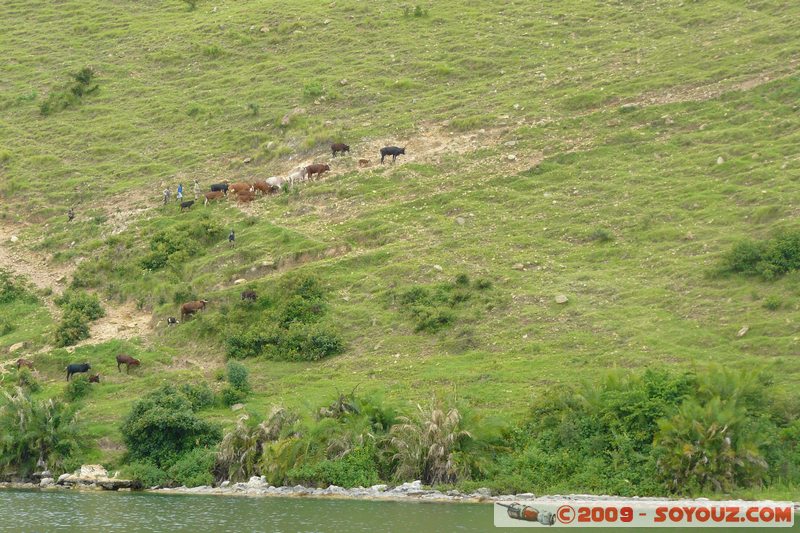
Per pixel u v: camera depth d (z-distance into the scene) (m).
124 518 26.00
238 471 32.03
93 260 53.00
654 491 28.23
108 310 49.09
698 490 27.91
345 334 42.59
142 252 52.22
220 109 67.56
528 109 59.22
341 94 65.62
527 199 50.69
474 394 35.44
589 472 29.08
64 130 68.81
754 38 62.12
